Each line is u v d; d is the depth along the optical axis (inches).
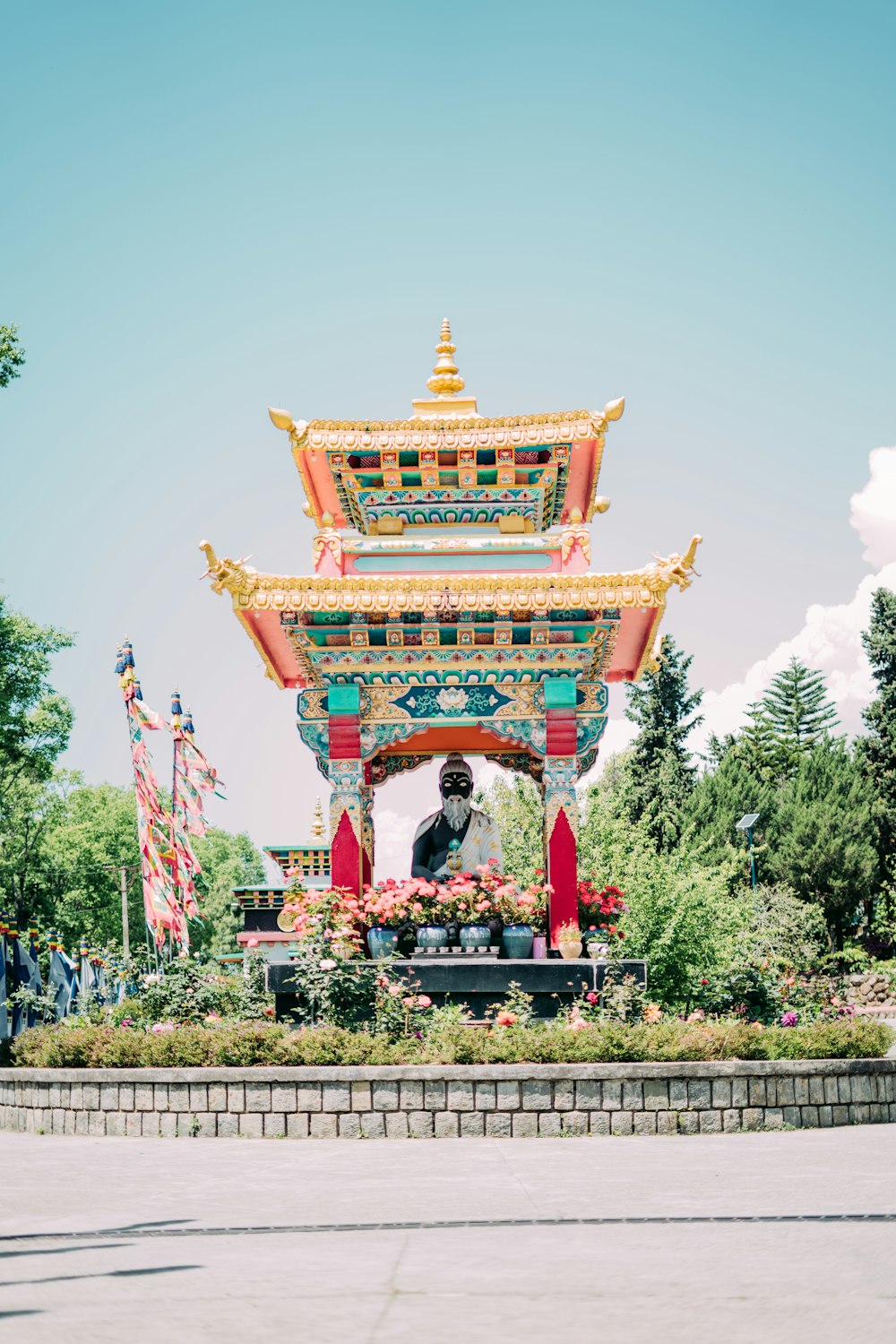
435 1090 566.9
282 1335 226.1
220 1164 480.7
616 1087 565.6
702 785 3073.3
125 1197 400.8
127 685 804.6
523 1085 564.7
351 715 772.6
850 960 2630.4
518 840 1439.5
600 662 860.6
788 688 4067.4
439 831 789.2
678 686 3203.7
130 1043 624.7
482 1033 599.2
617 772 3255.4
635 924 1409.9
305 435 774.5
